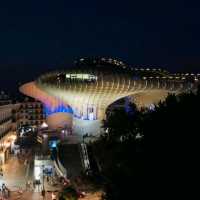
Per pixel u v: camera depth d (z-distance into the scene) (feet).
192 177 91.45
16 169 319.47
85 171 242.78
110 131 262.06
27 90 576.20
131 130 229.04
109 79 409.49
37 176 284.61
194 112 103.35
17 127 542.98
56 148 351.05
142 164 108.17
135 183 105.40
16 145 432.66
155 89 422.00
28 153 392.47
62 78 419.74
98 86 412.57
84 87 416.05
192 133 98.37
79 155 311.27
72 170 279.49
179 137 99.71
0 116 383.24
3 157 343.05
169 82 423.23
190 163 93.61
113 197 114.93
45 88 437.58
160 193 95.66
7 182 274.98
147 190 99.35
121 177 115.24
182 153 96.37
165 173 97.04
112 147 238.68
